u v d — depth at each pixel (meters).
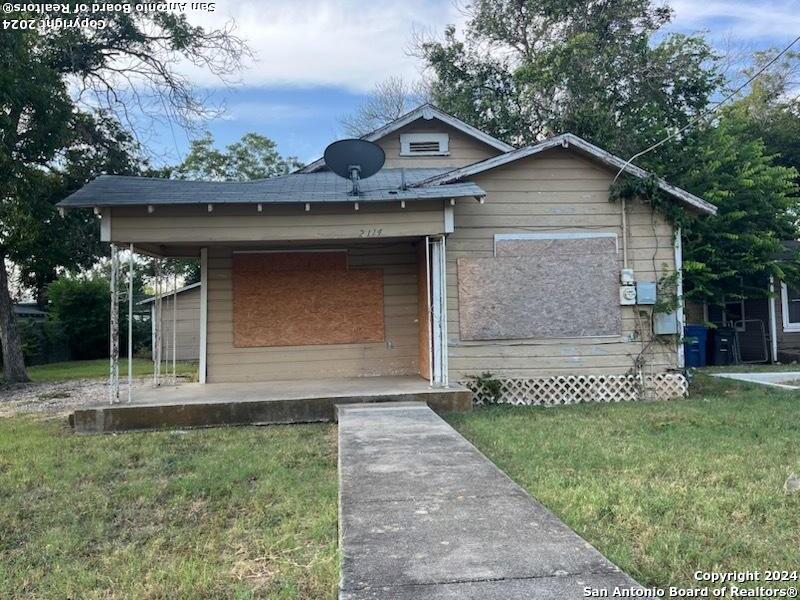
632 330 9.72
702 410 8.06
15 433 7.82
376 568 2.82
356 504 3.86
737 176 15.93
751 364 16.14
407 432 6.29
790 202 16.17
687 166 16.53
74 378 16.84
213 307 10.48
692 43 20.22
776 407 8.19
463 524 3.45
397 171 11.08
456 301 9.55
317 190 8.77
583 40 19.55
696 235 15.19
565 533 3.29
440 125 12.93
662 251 9.83
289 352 10.52
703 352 15.54
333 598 2.96
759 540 3.50
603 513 3.94
